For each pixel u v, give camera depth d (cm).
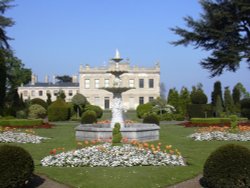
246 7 3134
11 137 1944
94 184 1009
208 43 3497
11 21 4075
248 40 3341
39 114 3747
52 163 1235
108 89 2066
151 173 1119
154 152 1286
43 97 9869
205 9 3397
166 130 2750
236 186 878
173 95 4447
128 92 9306
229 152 902
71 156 1276
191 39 3450
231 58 3234
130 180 1041
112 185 998
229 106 4119
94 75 9312
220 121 3098
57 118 4025
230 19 3294
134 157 1257
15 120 2920
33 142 1908
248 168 883
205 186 993
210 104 4012
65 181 1044
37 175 1101
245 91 5984
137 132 1878
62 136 2277
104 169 1171
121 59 2125
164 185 1009
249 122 3122
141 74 9312
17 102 4131
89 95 9319
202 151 1614
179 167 1218
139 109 4588
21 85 9731
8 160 900
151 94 9306
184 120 4128
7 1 4106
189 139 2097
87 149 1324
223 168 891
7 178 888
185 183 1038
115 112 2095
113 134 1541
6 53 4153
